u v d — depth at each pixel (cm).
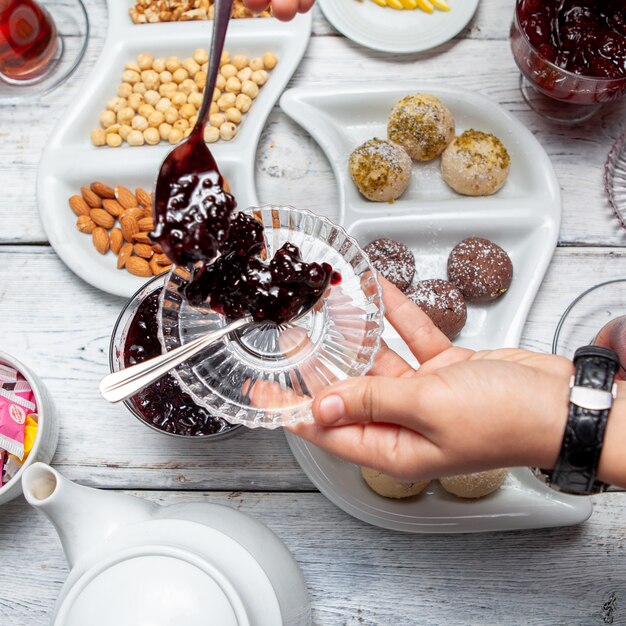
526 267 123
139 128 130
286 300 90
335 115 131
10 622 115
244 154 125
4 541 117
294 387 99
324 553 116
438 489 112
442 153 129
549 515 108
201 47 132
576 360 79
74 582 86
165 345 96
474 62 134
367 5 135
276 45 130
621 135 129
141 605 80
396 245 122
